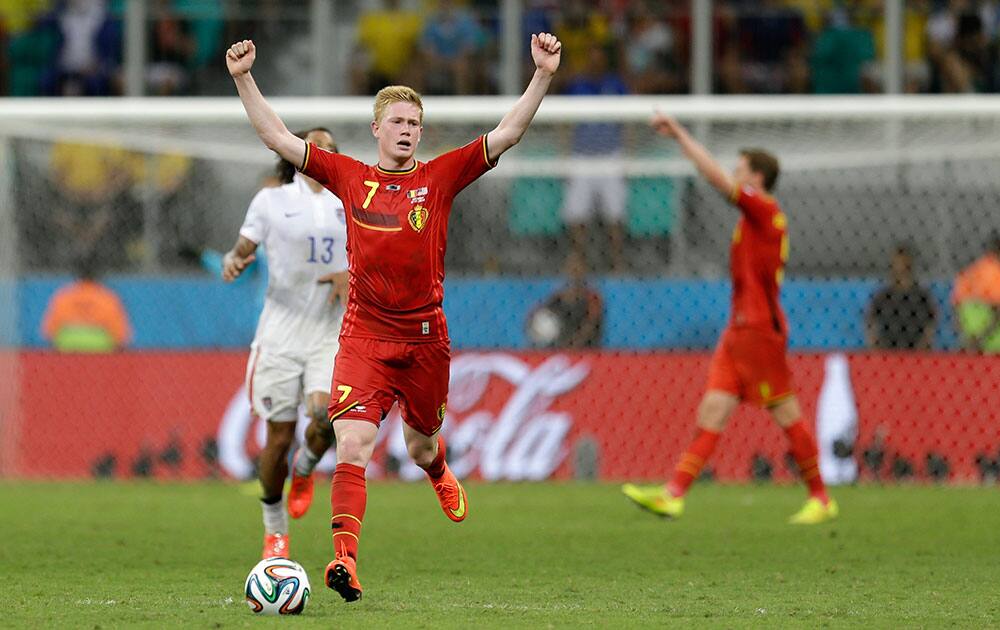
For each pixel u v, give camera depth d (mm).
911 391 44062
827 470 43969
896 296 44406
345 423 19797
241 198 50812
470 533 31016
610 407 44906
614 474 44750
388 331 20047
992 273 44938
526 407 44906
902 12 52938
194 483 44188
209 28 58375
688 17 58938
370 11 60156
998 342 44625
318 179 20156
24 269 50781
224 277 26281
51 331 48312
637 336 46750
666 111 43500
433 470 22547
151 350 45781
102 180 50719
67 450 46031
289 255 25156
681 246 49250
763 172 33312
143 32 56438
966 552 28000
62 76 60406
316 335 25375
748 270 32656
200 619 18766
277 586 19141
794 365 44344
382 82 59531
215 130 49781
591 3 59281
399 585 22875
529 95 20047
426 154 49125
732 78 58250
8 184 48812
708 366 44781
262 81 58875
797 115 43344
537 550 28094
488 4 60188
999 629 18422
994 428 43812
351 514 19328
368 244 19688
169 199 50500
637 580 23734
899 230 48688
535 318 46500
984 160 47719
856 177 49031
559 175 50094
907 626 18641
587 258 49875
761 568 25500
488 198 50438
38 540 29375
